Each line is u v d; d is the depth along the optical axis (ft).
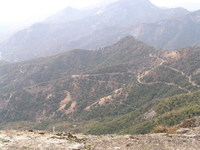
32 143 46.14
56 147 44.06
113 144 48.34
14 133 54.95
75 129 375.04
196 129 65.82
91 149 44.57
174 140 52.01
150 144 48.70
